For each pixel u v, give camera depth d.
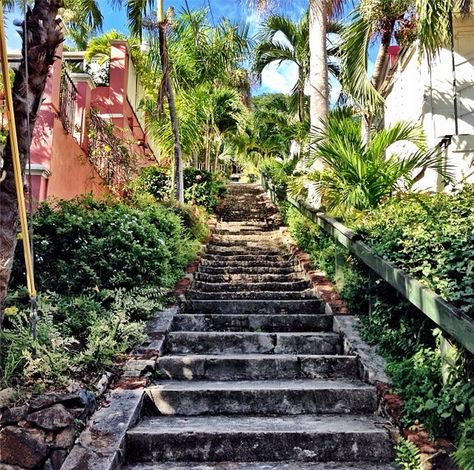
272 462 2.72
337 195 5.74
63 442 2.49
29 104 2.65
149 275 4.83
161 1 8.16
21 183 2.43
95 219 4.91
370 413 3.17
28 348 2.98
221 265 7.01
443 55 7.52
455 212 4.36
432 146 7.38
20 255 4.37
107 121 9.16
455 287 2.65
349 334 4.08
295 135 11.25
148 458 2.72
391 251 3.60
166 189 9.68
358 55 8.25
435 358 2.90
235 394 3.22
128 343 3.74
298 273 6.46
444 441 2.55
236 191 15.51
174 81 9.20
